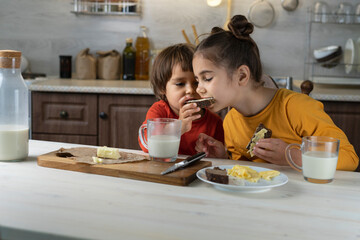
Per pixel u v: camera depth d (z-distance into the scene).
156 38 3.25
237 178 0.99
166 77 1.53
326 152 1.01
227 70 1.24
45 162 1.09
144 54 3.14
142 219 0.76
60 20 3.31
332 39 3.10
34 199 0.85
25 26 3.34
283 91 1.41
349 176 1.08
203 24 3.19
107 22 3.27
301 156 1.15
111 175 1.02
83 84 2.73
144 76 3.15
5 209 0.79
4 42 3.38
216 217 0.78
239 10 3.14
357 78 2.95
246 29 1.29
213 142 1.37
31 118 2.70
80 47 3.33
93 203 0.83
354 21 2.95
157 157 1.12
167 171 0.99
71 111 2.67
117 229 0.71
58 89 2.62
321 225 0.76
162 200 0.86
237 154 1.54
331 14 2.96
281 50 3.15
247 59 1.28
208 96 1.27
